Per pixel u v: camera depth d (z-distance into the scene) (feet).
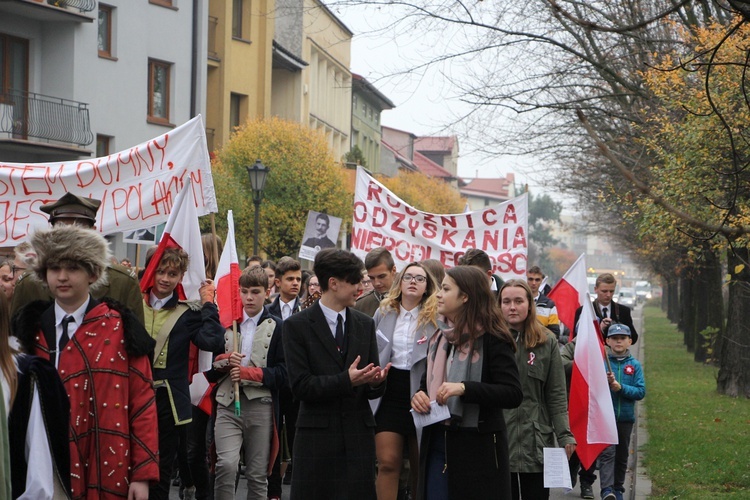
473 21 39.27
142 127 107.34
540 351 25.14
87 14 98.94
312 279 39.19
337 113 190.19
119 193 31.27
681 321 172.55
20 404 16.46
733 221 47.83
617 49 53.78
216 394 29.04
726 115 49.57
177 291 26.17
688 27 51.11
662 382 80.64
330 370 22.31
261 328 29.96
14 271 30.22
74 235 18.34
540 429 24.89
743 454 44.24
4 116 91.61
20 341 18.39
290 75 158.20
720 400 67.10
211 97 130.31
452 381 21.30
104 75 101.60
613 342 33.73
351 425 22.31
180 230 27.45
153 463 18.54
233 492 28.71
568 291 37.17
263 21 138.82
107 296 20.83
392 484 26.25
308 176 121.19
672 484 37.35
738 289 70.13
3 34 92.68
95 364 18.35
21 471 16.47
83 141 97.30
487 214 45.57
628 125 66.28
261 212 118.73
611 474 33.01
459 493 21.01
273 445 29.35
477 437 21.13
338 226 57.26
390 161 250.57
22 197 31.01
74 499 18.01
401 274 26.96
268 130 121.49
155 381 24.82
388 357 26.45
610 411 29.35
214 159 121.90
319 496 22.02
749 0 21.62
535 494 25.14
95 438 18.25
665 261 149.38
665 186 54.85
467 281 21.44
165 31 110.32
